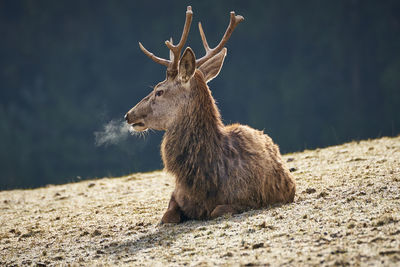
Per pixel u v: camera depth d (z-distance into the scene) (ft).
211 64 93.35
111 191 134.82
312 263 56.70
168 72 85.66
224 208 80.64
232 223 74.74
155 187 130.93
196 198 82.33
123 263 66.49
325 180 101.45
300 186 99.81
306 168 120.47
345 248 59.47
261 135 91.35
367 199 77.20
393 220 65.98
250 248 64.18
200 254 64.90
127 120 87.56
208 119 82.17
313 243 62.49
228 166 81.35
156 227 84.69
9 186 188.14
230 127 88.33
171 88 84.84
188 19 85.15
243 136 85.46
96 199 125.29
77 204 121.80
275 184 85.61
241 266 58.44
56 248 80.89
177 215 84.43
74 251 77.77
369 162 112.68
